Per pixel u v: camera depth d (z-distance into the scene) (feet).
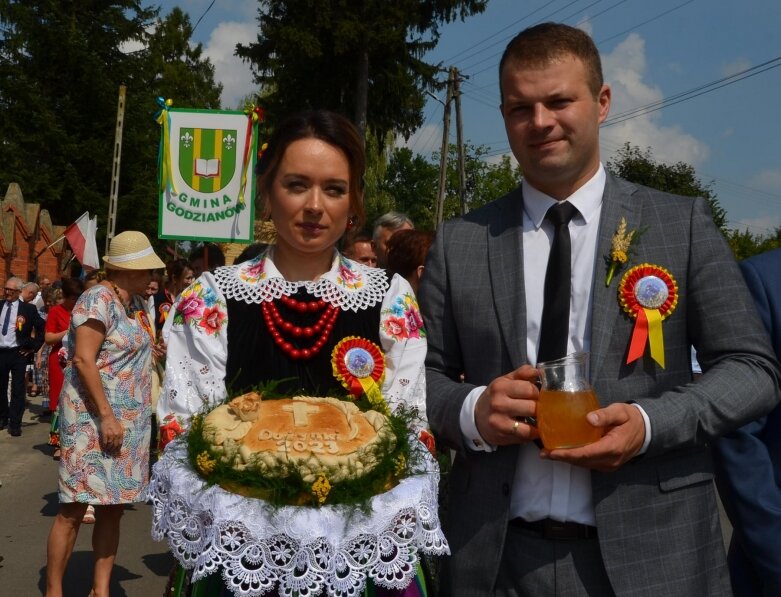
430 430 7.66
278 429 6.50
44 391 39.17
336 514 6.05
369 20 76.48
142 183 122.42
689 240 7.17
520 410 6.64
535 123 7.02
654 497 6.96
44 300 41.27
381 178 86.74
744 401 6.73
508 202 7.97
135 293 16.06
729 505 7.52
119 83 128.47
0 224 60.23
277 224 7.41
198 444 6.43
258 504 6.05
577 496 7.08
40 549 18.31
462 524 7.54
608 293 7.14
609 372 7.04
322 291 7.51
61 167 118.42
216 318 7.36
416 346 7.61
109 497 14.40
